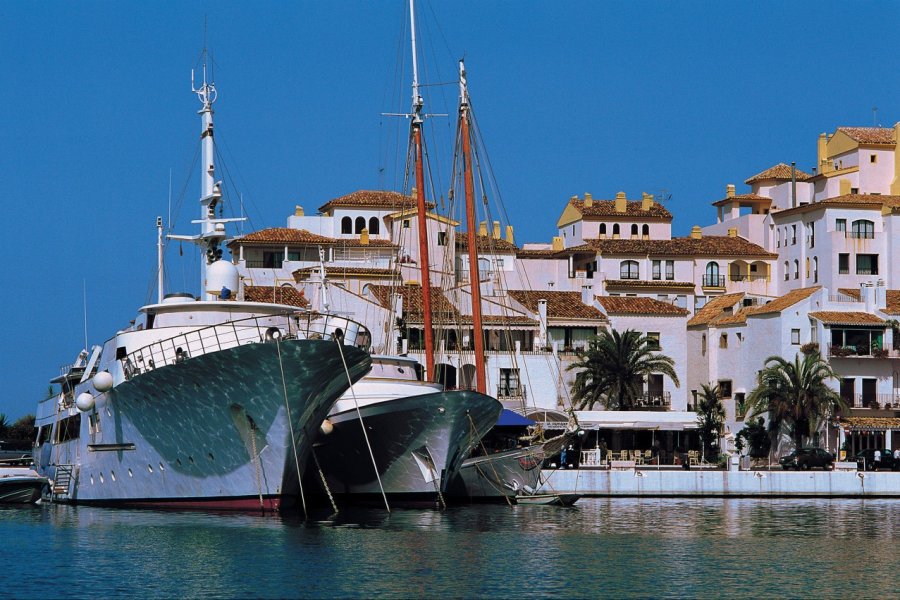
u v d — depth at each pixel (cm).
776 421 10712
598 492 8644
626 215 15112
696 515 7056
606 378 10575
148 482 6256
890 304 11756
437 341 8800
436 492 6725
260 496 5903
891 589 4641
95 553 4984
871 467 10044
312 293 10781
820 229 13575
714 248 14400
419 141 8331
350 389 6831
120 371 6325
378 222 14162
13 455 10506
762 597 4466
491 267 12838
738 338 12019
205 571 4625
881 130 15300
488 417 6762
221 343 6241
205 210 6950
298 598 4234
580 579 4688
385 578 4559
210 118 7006
